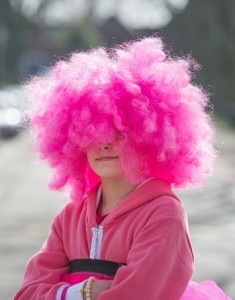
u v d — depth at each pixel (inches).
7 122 2055.9
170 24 3811.5
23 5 4830.2
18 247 659.4
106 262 214.1
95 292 206.4
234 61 3110.2
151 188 214.8
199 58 3240.7
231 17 3026.6
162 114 215.0
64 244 226.1
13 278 542.0
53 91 220.7
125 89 212.7
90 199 222.7
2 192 1061.8
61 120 217.8
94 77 215.3
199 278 544.1
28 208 896.9
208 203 942.4
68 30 5172.2
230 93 3142.2
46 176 1275.8
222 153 1786.4
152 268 203.9
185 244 209.0
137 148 214.8
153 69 217.9
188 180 224.4
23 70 3201.3
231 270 570.3
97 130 209.3
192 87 224.5
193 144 220.7
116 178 218.8
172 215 209.3
